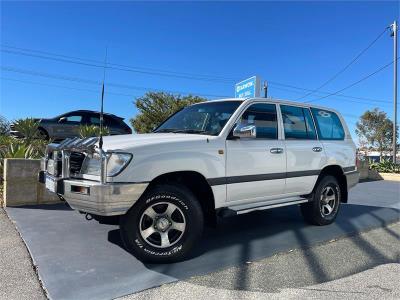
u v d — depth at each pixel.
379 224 7.06
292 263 4.85
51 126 16.14
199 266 4.66
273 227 6.62
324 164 6.68
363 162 15.44
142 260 4.73
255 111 5.81
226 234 6.12
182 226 4.77
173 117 6.38
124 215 4.57
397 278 4.42
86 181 4.51
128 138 4.89
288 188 6.12
